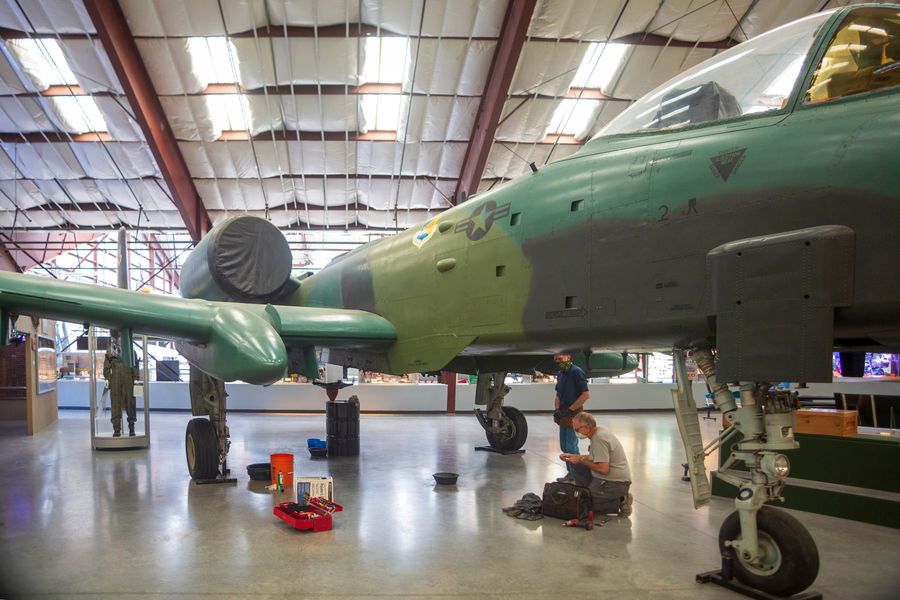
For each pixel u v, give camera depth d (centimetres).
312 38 1212
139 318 518
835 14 353
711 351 396
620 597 345
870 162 298
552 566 395
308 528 471
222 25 1168
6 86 1318
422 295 594
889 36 320
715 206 355
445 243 575
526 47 1238
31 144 1482
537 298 464
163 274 2383
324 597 343
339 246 2066
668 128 415
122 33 1174
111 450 902
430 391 1600
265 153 1504
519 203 499
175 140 1447
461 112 1399
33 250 1983
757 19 1200
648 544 444
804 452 580
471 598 343
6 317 500
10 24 1177
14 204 1703
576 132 1491
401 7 1159
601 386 1664
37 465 775
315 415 1527
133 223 1814
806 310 304
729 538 363
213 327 532
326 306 770
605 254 414
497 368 761
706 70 414
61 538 456
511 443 866
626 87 1348
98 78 1292
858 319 298
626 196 407
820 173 314
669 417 1496
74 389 1695
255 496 592
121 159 1536
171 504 561
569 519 496
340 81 1315
